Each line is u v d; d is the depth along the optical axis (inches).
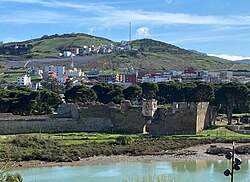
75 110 6515.8
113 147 5137.8
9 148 4815.5
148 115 6328.7
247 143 5462.6
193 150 5123.0
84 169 4229.8
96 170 4173.2
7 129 6127.0
